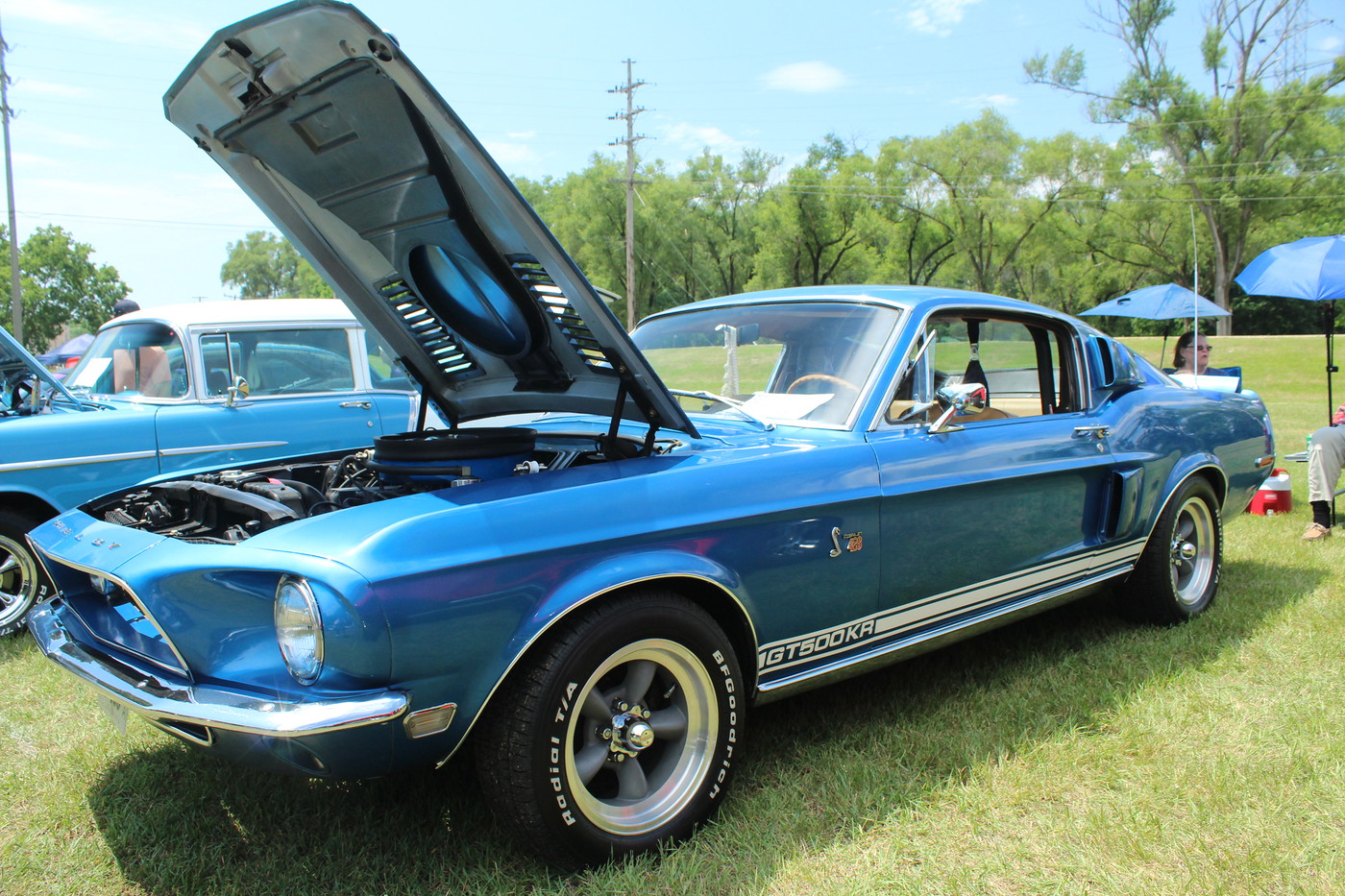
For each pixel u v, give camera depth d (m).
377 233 2.50
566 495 2.14
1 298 45.66
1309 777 2.59
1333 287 5.86
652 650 2.22
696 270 53.75
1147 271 50.34
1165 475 3.75
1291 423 12.31
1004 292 55.66
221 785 2.64
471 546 1.95
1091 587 3.53
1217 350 26.72
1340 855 2.22
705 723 2.34
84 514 2.68
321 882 2.17
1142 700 3.10
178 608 1.99
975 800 2.46
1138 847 2.22
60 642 2.39
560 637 2.05
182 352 5.05
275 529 2.08
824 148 60.19
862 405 2.79
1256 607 4.15
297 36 1.86
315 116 2.13
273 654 1.95
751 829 2.34
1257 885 2.11
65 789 2.65
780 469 2.48
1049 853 2.24
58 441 4.35
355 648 1.81
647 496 2.24
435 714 1.92
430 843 2.31
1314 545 5.39
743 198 55.16
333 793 2.58
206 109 2.28
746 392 3.14
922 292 3.19
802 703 3.16
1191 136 42.25
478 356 2.96
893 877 2.14
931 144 46.50
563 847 2.08
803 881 2.13
